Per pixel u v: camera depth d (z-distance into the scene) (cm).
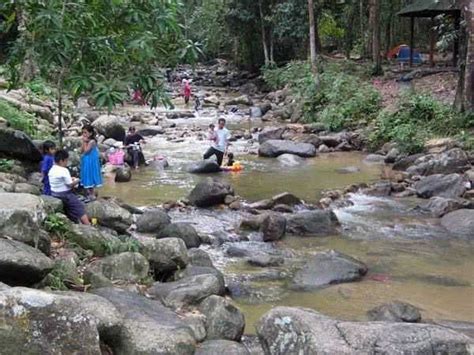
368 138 1611
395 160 1435
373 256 797
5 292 348
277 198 1043
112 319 402
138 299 488
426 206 1038
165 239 668
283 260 774
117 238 663
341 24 3381
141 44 668
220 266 754
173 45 727
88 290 519
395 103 1761
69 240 622
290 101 2334
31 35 697
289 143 1574
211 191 1037
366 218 984
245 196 1128
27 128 1348
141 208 1009
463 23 1534
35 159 1138
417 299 650
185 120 2238
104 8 692
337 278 698
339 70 2438
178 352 415
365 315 601
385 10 3005
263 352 430
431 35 2445
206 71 3994
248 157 1548
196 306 543
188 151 1609
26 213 488
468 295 663
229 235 873
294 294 662
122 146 1391
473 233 886
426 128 1502
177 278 633
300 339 381
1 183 796
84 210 766
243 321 521
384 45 3200
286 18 2975
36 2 686
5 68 947
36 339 341
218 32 3728
